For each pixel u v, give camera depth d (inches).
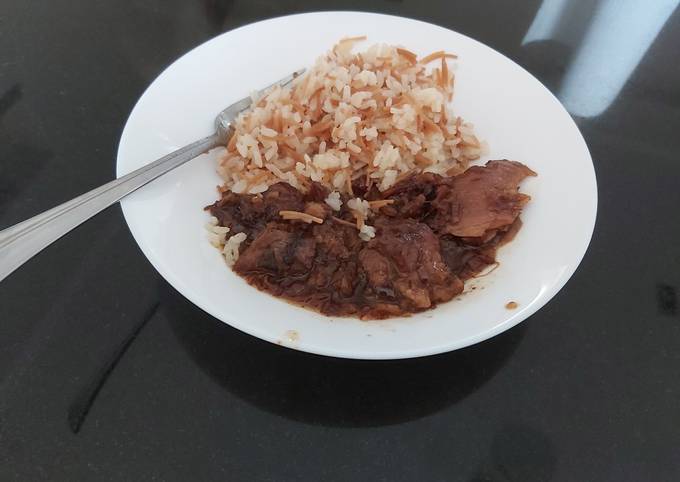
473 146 11.8
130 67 14.3
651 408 9.1
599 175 12.5
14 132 12.6
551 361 9.6
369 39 13.3
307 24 13.2
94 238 10.7
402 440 8.7
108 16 15.7
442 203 10.8
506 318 8.6
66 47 14.7
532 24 16.3
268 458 8.4
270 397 9.0
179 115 11.4
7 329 9.5
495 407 9.1
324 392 9.1
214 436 8.6
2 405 8.7
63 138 12.5
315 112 11.7
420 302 9.3
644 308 10.3
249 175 11.1
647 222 11.7
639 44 15.8
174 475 8.2
